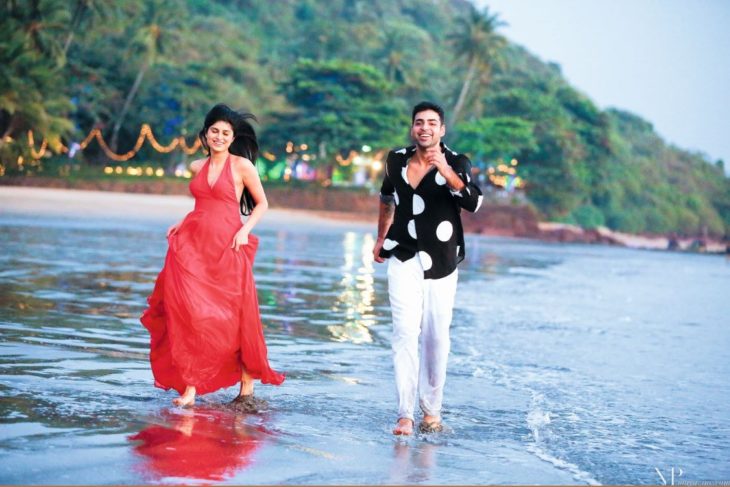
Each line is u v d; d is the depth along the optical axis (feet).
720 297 54.03
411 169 15.90
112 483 11.12
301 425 15.17
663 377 22.43
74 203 144.15
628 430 16.25
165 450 12.78
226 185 16.87
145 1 273.13
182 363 16.19
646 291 55.77
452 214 15.93
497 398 18.60
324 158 255.50
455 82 397.60
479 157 284.20
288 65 390.21
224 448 13.15
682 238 367.66
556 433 15.69
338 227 150.51
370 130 252.21
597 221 331.98
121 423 14.28
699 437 15.93
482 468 13.10
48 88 227.20
